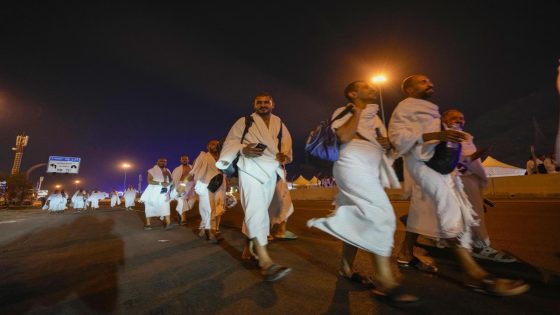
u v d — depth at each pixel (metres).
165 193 7.40
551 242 3.99
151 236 5.96
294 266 3.26
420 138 2.44
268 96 3.41
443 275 2.78
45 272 3.36
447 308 2.07
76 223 9.73
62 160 45.34
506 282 2.21
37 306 2.36
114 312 2.21
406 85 2.90
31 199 46.97
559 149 2.23
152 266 3.47
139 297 2.49
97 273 3.24
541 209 7.69
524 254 3.45
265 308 2.19
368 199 2.27
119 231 7.00
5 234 7.45
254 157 3.08
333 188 22.95
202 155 5.69
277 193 4.93
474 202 3.20
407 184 3.14
